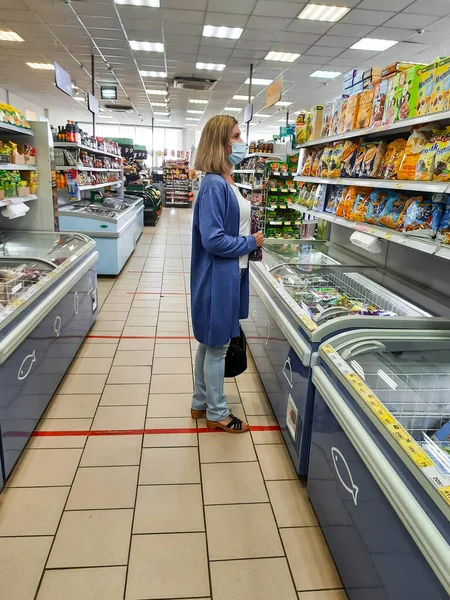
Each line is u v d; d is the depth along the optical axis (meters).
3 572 1.61
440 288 2.28
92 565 1.66
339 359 1.67
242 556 1.73
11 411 2.03
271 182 6.63
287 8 6.67
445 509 0.96
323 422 1.74
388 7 6.46
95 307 4.13
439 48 8.27
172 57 9.65
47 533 1.79
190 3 6.62
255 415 2.76
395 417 1.44
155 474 2.18
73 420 2.60
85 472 2.16
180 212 16.38
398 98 2.00
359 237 2.48
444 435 1.39
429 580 0.98
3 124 3.24
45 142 3.98
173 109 17.33
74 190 5.54
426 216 1.86
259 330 3.12
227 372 2.66
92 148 6.42
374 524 1.28
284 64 9.80
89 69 10.98
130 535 1.80
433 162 1.75
